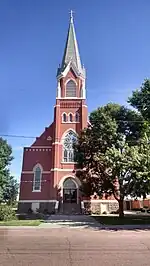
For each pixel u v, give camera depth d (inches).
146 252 455.2
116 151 1058.1
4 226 946.7
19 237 669.9
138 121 1332.4
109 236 693.9
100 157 1208.8
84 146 1302.9
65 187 1715.1
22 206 1718.8
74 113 1868.8
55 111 1867.6
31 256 421.1
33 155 1841.8
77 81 1951.3
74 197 1696.6
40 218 1330.0
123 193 1187.9
